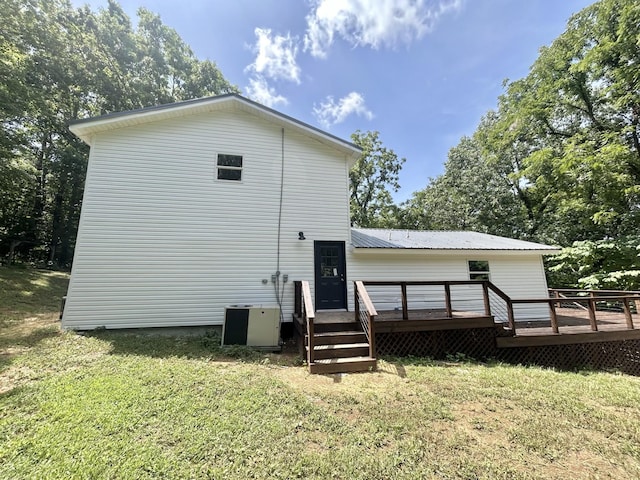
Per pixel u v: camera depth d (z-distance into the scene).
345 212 8.98
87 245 6.89
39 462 2.46
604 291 8.97
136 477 2.33
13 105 11.14
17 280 12.62
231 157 8.30
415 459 2.73
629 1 11.02
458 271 9.72
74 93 16.73
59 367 4.63
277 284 8.00
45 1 14.20
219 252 7.73
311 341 5.23
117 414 3.21
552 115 15.23
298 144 8.88
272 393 4.00
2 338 6.07
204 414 3.33
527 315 9.86
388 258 9.15
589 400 4.29
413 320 6.48
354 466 2.59
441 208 21.58
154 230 7.37
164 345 6.06
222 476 2.40
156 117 7.70
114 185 7.26
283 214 8.40
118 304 6.90
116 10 17.83
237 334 6.28
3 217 16.58
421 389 4.42
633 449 3.00
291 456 2.69
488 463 2.71
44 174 18.19
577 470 2.68
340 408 3.72
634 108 12.41
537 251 9.80
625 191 11.52
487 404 3.97
